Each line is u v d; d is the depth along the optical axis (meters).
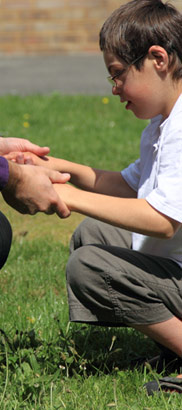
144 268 2.76
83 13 17.20
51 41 17.45
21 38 17.58
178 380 2.67
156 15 2.71
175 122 2.71
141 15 2.71
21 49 17.62
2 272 4.12
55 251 4.55
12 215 5.50
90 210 2.71
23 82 12.97
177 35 2.71
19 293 3.82
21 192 2.64
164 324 2.76
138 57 2.70
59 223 5.33
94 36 17.30
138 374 2.82
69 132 8.35
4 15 17.50
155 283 2.75
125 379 2.80
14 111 9.79
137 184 3.21
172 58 2.71
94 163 6.71
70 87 12.22
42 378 2.63
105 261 2.72
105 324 2.90
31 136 8.03
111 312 2.77
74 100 10.62
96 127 8.62
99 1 17.11
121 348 3.07
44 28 17.44
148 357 3.07
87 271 2.72
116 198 2.73
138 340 3.22
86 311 2.80
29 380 2.66
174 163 2.67
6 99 10.85
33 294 3.85
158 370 2.93
